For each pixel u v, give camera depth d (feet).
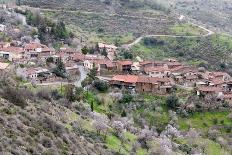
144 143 408.87
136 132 439.63
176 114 523.29
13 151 200.03
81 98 483.10
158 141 430.61
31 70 520.83
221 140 481.87
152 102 532.73
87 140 328.49
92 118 414.00
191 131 485.15
